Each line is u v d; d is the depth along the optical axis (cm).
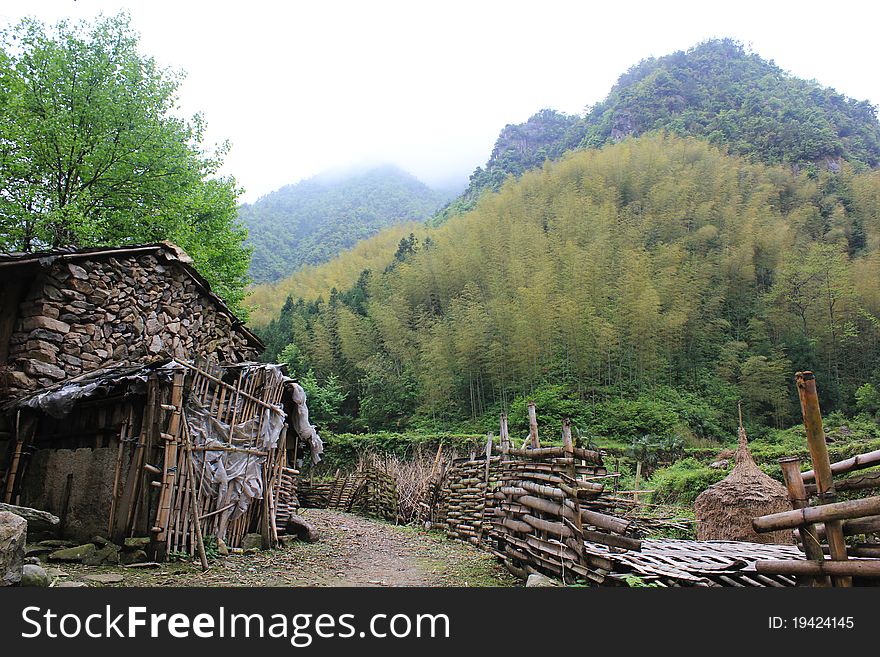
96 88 1202
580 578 434
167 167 1282
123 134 1223
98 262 673
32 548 475
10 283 613
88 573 427
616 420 2220
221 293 1367
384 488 1187
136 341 711
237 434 595
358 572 536
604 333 2408
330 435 2027
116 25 1279
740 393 2591
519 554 523
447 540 831
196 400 547
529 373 2438
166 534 491
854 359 2881
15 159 1100
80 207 1120
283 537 672
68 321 630
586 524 447
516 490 550
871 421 2294
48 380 595
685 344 2847
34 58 1168
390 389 2589
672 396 2481
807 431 279
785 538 598
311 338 3098
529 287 2653
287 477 746
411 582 484
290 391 735
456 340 2506
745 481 643
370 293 3491
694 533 796
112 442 526
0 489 553
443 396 2470
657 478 1373
